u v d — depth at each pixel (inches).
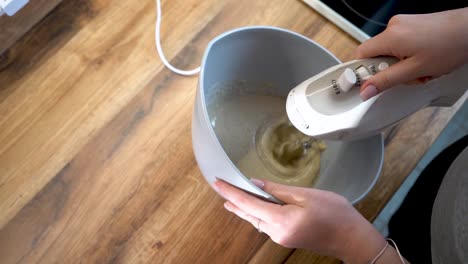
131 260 20.2
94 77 22.8
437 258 17.5
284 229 15.8
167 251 20.4
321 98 15.7
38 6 23.4
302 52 19.3
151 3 24.3
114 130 22.0
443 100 19.0
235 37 17.8
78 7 23.7
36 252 20.1
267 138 21.7
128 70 23.1
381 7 24.2
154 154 21.9
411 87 16.5
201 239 20.7
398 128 22.7
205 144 15.8
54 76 22.6
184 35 24.0
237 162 20.8
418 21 15.7
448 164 21.2
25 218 20.4
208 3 24.6
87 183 21.1
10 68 22.5
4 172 21.0
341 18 24.1
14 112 21.9
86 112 22.2
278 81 21.6
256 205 15.7
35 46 22.9
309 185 20.9
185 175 21.6
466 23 15.5
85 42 23.3
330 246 16.9
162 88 23.0
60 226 20.4
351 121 16.2
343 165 20.1
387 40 15.6
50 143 21.6
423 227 20.6
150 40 23.7
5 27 22.9
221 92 20.9
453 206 17.3
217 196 21.4
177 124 22.5
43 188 20.9
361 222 16.7
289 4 25.0
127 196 21.1
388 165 22.2
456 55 15.4
